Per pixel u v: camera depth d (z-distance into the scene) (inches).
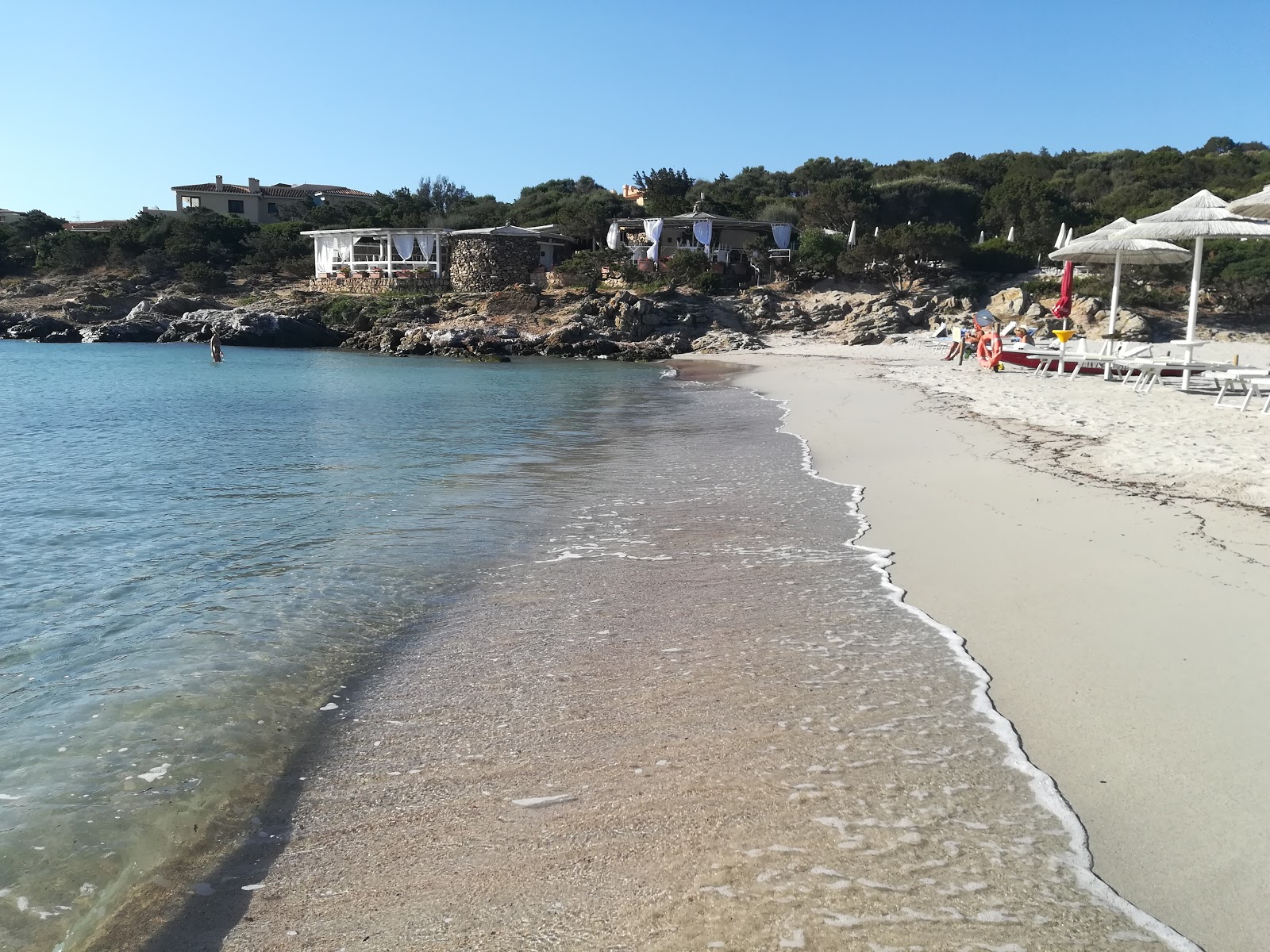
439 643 223.0
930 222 2472.9
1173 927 112.0
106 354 1704.0
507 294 1940.2
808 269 2049.7
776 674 195.3
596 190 3334.2
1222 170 2470.5
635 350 1651.1
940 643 209.9
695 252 2112.5
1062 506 332.5
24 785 156.4
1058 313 1147.3
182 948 115.6
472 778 155.9
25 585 273.9
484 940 113.8
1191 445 449.7
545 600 254.8
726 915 116.0
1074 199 2586.1
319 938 116.2
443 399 925.2
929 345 1646.2
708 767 155.1
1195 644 199.9
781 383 1090.1
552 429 669.3
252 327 1937.7
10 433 641.6
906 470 433.7
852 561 283.1
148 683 200.1
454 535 333.7
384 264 2252.7
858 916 115.0
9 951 115.5
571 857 130.9
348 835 140.4
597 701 185.2
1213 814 135.9
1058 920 113.4
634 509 377.1
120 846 138.7
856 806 140.9
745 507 372.5
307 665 210.5
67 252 2512.3
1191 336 756.6
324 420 733.3
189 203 3366.1
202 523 355.6
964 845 130.0
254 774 160.2
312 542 324.8
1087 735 161.8
